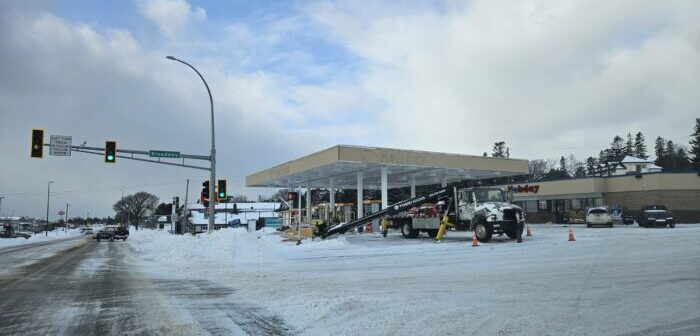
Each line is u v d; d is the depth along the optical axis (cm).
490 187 2619
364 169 3931
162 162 3134
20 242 5053
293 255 2205
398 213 3055
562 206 5378
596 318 757
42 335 730
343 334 700
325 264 1777
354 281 1275
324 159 3516
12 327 781
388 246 2447
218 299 1041
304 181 5072
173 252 2273
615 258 1536
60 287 1255
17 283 1345
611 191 4997
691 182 4606
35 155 2791
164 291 1168
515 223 2388
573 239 2344
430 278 1280
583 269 1316
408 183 5416
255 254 2173
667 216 3725
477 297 963
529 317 770
